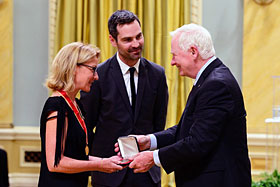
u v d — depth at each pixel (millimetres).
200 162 2484
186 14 5141
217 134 2406
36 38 5426
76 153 2486
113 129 3225
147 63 3352
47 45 5426
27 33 5422
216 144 2463
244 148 2525
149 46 5109
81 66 2500
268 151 5137
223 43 5277
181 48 2564
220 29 5273
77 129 2484
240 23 5246
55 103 2410
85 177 2592
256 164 5168
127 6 5141
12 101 5410
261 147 5160
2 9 5324
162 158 2512
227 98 2420
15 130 5359
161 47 5184
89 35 5230
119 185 3160
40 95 5461
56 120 2398
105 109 3240
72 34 5195
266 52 5137
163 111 3398
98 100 3242
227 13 5262
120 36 3119
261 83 5152
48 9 5398
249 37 5152
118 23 3111
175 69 5156
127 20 3100
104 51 5145
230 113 2420
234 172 2463
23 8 5410
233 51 5273
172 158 2482
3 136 5344
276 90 5129
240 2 5230
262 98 5160
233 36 5262
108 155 3234
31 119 5465
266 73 5145
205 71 2539
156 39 5152
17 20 5414
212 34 5285
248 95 5176
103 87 3232
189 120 2545
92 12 5156
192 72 2594
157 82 3332
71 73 2467
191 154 2420
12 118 5414
